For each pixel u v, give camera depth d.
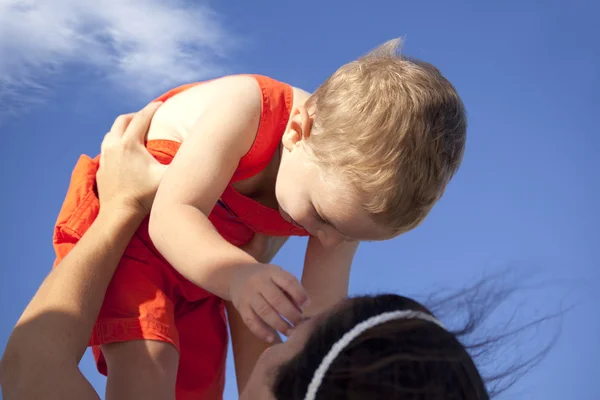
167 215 1.75
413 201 1.72
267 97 2.00
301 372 0.88
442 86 1.84
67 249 1.91
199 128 1.91
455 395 0.84
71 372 1.38
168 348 1.77
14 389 1.36
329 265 2.09
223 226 2.09
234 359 2.13
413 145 1.69
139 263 1.87
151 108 2.10
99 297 1.58
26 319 1.46
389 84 1.75
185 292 1.99
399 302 0.92
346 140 1.71
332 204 1.73
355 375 0.84
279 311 1.38
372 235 1.76
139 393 1.69
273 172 2.01
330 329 0.90
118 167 1.87
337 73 1.90
